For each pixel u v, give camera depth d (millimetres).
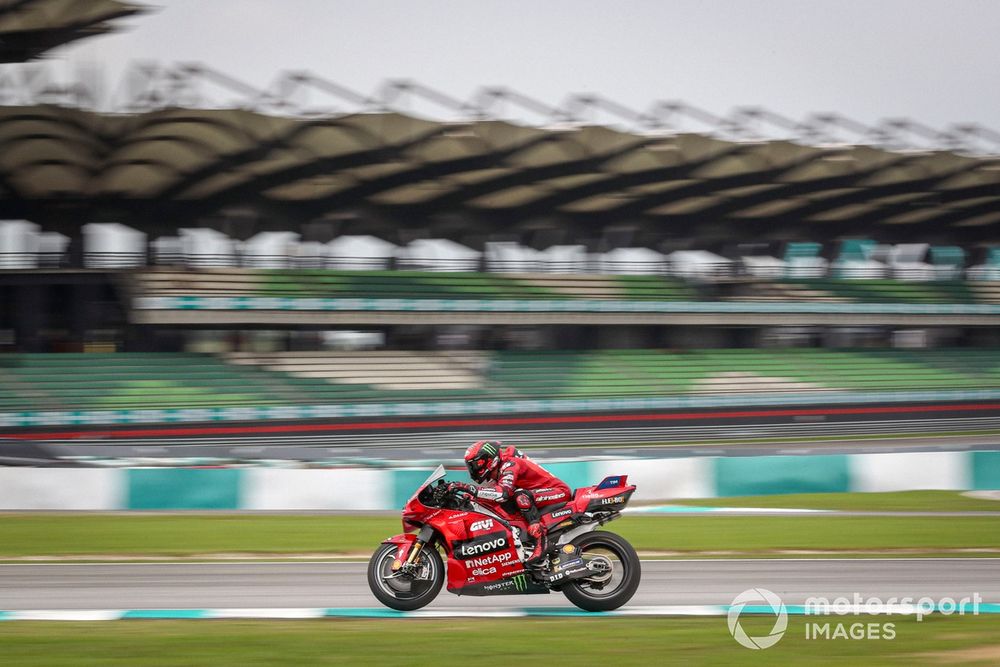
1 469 21281
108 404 43188
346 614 9648
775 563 13320
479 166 50375
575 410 48281
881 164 54906
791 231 68312
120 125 41875
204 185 50531
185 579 12055
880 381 55875
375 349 55062
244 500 21656
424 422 46000
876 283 66625
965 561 13586
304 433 44281
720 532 16891
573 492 9781
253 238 57469
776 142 51812
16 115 39688
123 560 13828
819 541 15766
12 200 50000
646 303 56812
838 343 64312
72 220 52500
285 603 10422
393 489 22078
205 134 43531
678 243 67875
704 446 38375
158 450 26422
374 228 60062
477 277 58188
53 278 48344
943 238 72500
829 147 53125
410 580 9547
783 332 62844
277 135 44188
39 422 40406
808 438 42406
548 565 9383
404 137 45562
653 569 12719
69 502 21297
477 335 56781
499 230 62094
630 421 48688
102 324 50750
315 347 54312
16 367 44688
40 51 41562
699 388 52625
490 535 9398
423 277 56781
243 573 12555
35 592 11141
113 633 8719
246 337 53000
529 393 50000
